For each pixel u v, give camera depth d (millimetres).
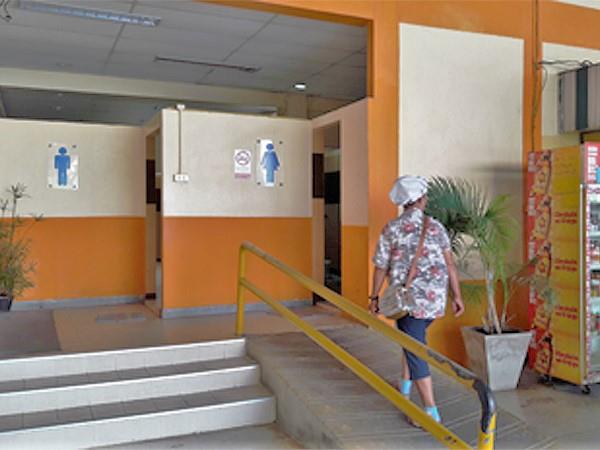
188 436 3578
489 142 5438
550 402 4301
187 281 5523
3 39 6590
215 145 5613
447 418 3291
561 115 5707
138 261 6555
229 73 8234
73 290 6273
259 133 5809
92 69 8008
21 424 3328
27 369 3793
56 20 5961
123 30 6312
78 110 10656
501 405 4223
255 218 5801
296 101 9625
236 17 5941
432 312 3070
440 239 3176
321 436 3131
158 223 6738
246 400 3773
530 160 5020
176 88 8867
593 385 4688
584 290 4457
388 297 3162
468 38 5359
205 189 5574
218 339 4414
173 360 4188
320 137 6090
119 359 4031
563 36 5785
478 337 4594
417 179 3248
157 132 6117
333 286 7055
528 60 5617
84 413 3523
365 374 2959
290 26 6227
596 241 4590
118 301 6465
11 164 5992
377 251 3232
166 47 6969
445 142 5246
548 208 4773
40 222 6129
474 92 5379
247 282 4559
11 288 5820
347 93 9570
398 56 5082
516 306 5465
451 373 2275
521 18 5594
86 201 6320
